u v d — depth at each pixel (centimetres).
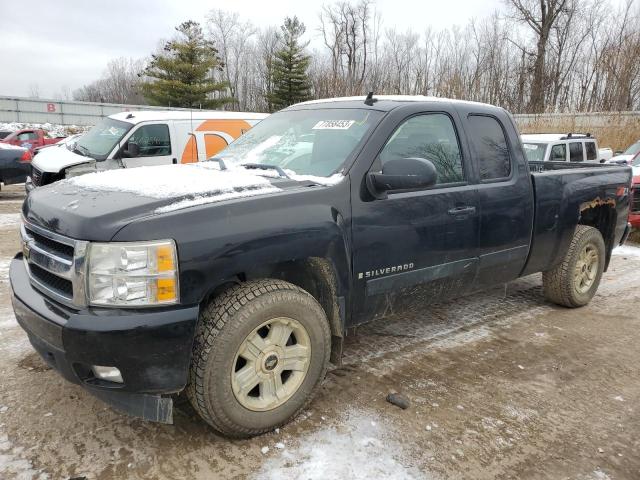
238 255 259
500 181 407
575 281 504
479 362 391
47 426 289
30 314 259
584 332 460
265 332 287
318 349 299
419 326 461
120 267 238
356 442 284
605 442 294
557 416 320
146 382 245
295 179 309
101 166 837
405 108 353
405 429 298
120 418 299
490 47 3972
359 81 4509
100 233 240
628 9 3384
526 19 3828
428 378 362
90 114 3531
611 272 679
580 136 1140
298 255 281
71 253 250
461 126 387
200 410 265
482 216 385
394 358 393
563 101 3606
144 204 255
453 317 488
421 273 352
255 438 285
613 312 517
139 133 869
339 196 306
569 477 263
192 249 247
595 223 543
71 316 239
